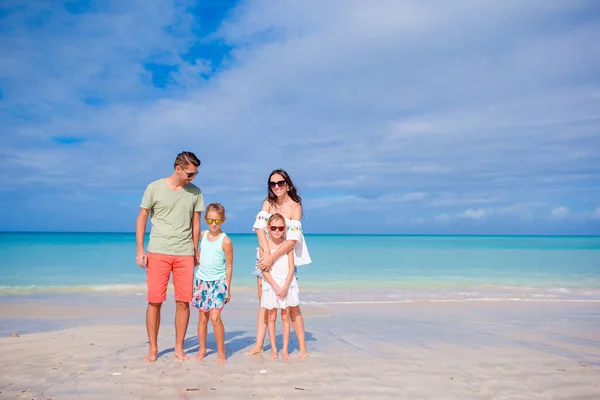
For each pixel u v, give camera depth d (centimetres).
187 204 466
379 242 5550
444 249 3481
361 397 350
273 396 351
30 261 1933
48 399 341
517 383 388
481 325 684
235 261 2034
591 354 498
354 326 675
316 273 1620
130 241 4200
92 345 527
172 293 1067
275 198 497
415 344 544
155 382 383
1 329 650
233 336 597
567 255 2673
